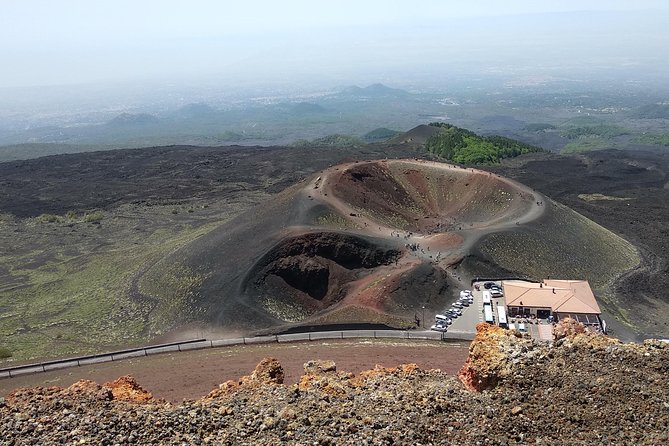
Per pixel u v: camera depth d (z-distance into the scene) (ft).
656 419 64.80
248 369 154.81
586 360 82.23
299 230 284.82
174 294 269.03
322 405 74.38
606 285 284.61
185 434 67.26
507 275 281.33
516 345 88.28
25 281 334.24
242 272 263.29
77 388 84.89
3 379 166.09
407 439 63.98
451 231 315.78
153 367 164.96
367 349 179.73
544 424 66.74
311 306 256.73
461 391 79.30
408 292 255.29
